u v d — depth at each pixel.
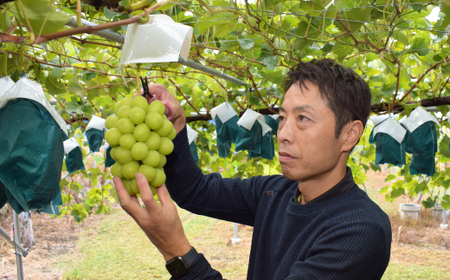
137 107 0.96
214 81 3.58
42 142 0.91
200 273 1.07
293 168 1.15
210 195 1.55
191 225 9.09
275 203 1.42
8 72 1.73
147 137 0.97
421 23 2.30
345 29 1.82
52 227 8.75
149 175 0.96
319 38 1.98
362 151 4.40
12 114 0.90
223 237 8.26
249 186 1.57
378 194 11.58
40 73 2.46
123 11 0.83
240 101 4.05
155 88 1.36
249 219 1.60
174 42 0.92
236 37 2.21
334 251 1.01
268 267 1.32
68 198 4.77
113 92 3.13
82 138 4.91
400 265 6.75
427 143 2.58
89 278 6.52
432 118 2.58
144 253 7.54
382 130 2.59
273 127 3.37
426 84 3.04
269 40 2.01
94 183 4.82
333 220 1.10
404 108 2.94
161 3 0.90
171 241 1.05
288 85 1.19
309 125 1.10
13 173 0.89
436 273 6.38
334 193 1.18
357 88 1.13
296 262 1.06
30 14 0.88
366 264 1.01
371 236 1.02
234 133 2.99
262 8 1.77
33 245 7.43
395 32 2.06
